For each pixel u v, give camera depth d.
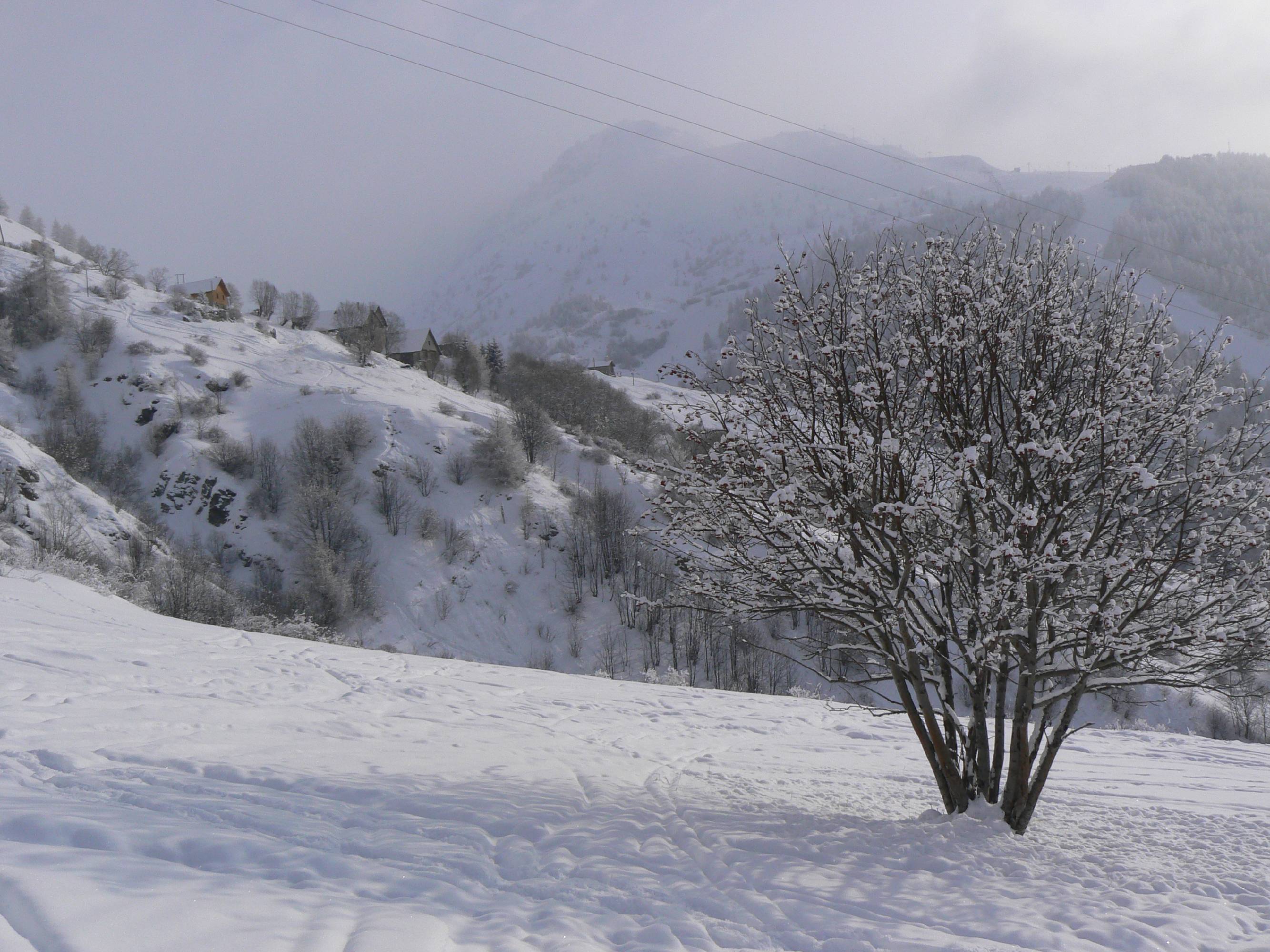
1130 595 7.25
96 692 9.58
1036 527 6.85
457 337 122.25
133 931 3.30
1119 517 7.05
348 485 68.06
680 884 5.06
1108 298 7.55
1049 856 6.54
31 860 3.94
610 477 75.50
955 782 7.47
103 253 123.19
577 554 62.75
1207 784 11.73
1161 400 6.86
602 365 150.62
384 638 54.47
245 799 5.93
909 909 5.04
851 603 7.11
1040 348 7.26
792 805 8.22
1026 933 4.72
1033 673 7.12
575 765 9.17
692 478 7.52
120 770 6.38
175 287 116.75
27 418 72.56
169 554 48.81
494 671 17.66
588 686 17.12
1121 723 31.36
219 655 13.98
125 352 82.81
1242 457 7.38
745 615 7.90
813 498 6.73
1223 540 6.54
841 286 7.52
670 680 32.25
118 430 73.94
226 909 3.69
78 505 43.78
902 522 6.85
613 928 4.26
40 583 18.83
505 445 72.31
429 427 77.44
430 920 3.92
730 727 14.47
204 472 67.81
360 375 93.06
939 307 7.31
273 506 66.69
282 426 77.00
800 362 7.11
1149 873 6.32
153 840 4.61
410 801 6.29
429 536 63.91
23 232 129.25
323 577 54.69
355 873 4.56
